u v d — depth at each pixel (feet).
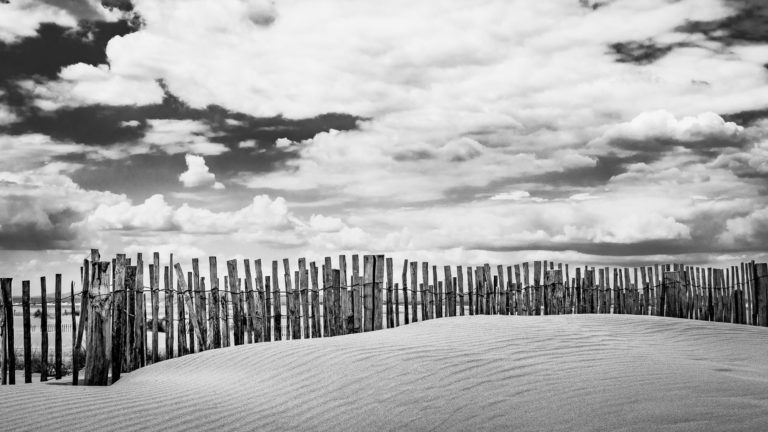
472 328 25.86
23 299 24.09
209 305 30.30
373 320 32.65
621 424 11.91
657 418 12.08
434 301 35.50
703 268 41.39
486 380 16.65
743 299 40.37
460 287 36.24
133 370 26.37
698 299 40.98
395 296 33.65
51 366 33.53
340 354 20.53
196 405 16.15
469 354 19.92
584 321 28.43
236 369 20.67
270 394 16.92
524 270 38.65
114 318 22.68
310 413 14.93
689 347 23.59
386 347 21.30
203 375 20.63
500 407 14.05
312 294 32.09
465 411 14.01
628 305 40.81
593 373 16.93
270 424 14.26
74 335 23.04
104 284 21.61
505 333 24.31
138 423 14.55
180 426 14.28
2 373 23.68
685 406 12.82
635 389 14.64
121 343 23.56
